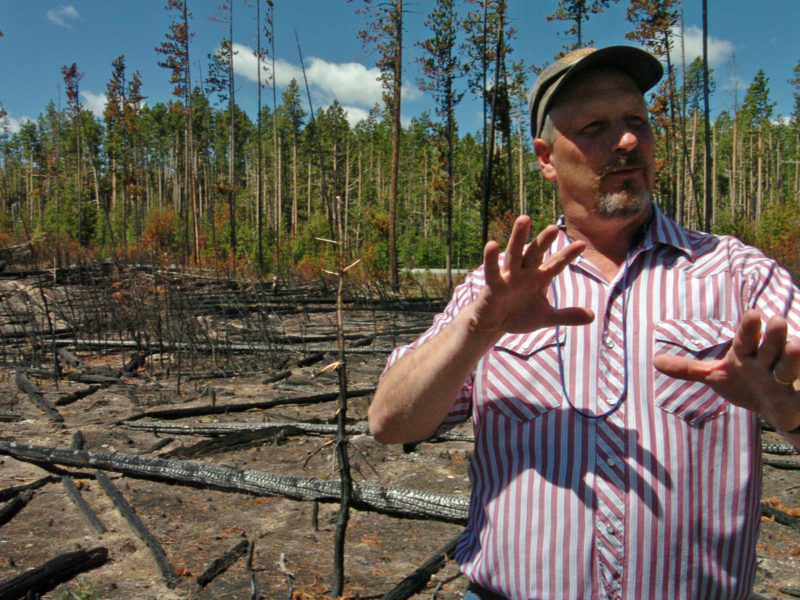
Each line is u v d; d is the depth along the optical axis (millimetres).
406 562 3211
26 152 78812
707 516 1276
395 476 4473
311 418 5953
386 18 21047
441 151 23578
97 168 60719
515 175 51781
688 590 1271
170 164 76000
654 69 1443
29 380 7664
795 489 4133
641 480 1284
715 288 1351
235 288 16312
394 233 21016
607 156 1410
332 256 21688
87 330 10664
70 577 3082
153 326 9711
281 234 40938
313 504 3961
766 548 3316
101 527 3623
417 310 14383
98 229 48188
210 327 11086
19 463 4746
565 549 1302
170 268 16609
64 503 4035
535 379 1387
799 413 1061
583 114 1428
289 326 12180
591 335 1374
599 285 1419
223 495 4152
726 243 1421
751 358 1059
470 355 1289
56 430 5691
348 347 9688
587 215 1450
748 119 65188
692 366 1140
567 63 1461
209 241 39625
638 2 22797
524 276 1175
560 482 1328
